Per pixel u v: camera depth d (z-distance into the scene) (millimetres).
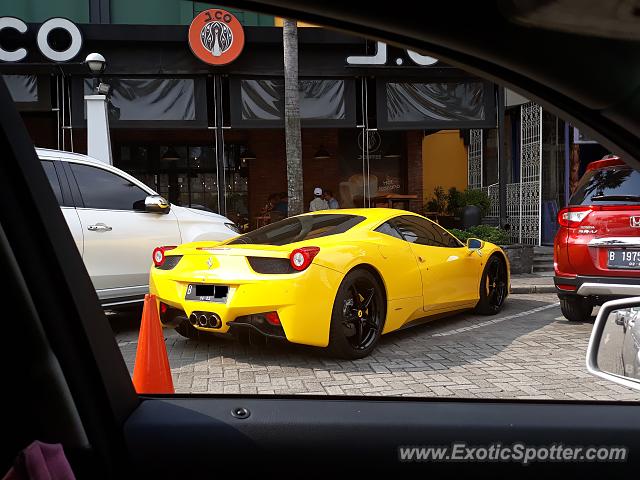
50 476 1140
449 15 897
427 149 16625
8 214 1277
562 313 6297
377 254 4867
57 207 1395
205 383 4012
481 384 3896
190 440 1435
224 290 4477
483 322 6305
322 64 11492
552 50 932
